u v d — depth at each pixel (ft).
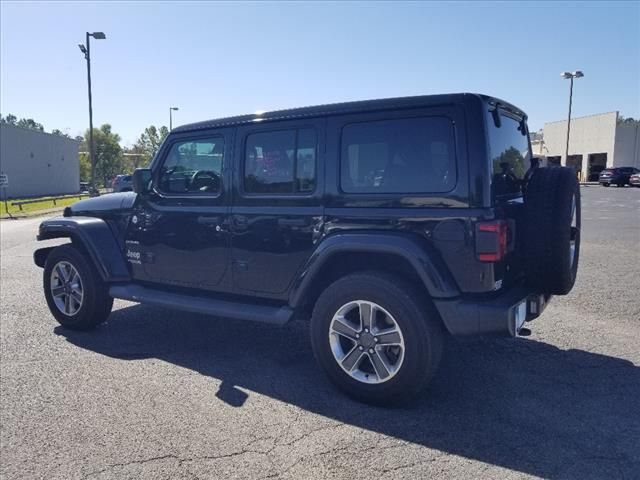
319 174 13.11
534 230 12.10
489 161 11.32
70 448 10.35
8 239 46.80
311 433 10.90
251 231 14.26
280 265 13.84
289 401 12.46
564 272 12.17
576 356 15.24
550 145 186.70
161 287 16.83
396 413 11.82
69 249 17.85
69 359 15.31
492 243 10.97
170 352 15.97
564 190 12.05
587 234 41.39
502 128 12.96
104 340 17.15
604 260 29.84
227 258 14.87
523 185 13.55
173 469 9.60
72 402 12.40
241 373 14.25
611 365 14.56
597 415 11.61
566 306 20.35
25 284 26.11
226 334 17.81
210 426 11.21
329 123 13.02
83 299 17.57
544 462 9.74
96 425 11.27
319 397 12.69
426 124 11.79
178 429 11.09
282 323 13.60
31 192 149.48
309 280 13.08
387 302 11.75
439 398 12.58
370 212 12.31
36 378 13.85
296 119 13.53
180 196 15.85
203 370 14.47
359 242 12.07
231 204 14.70
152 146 220.43
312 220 13.15
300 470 9.53
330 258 12.76
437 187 11.61
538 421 11.35
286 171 13.71
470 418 11.52
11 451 10.26
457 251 11.32
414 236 11.74
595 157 163.73
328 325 12.65
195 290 15.99
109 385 13.39
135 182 16.39
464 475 9.35
